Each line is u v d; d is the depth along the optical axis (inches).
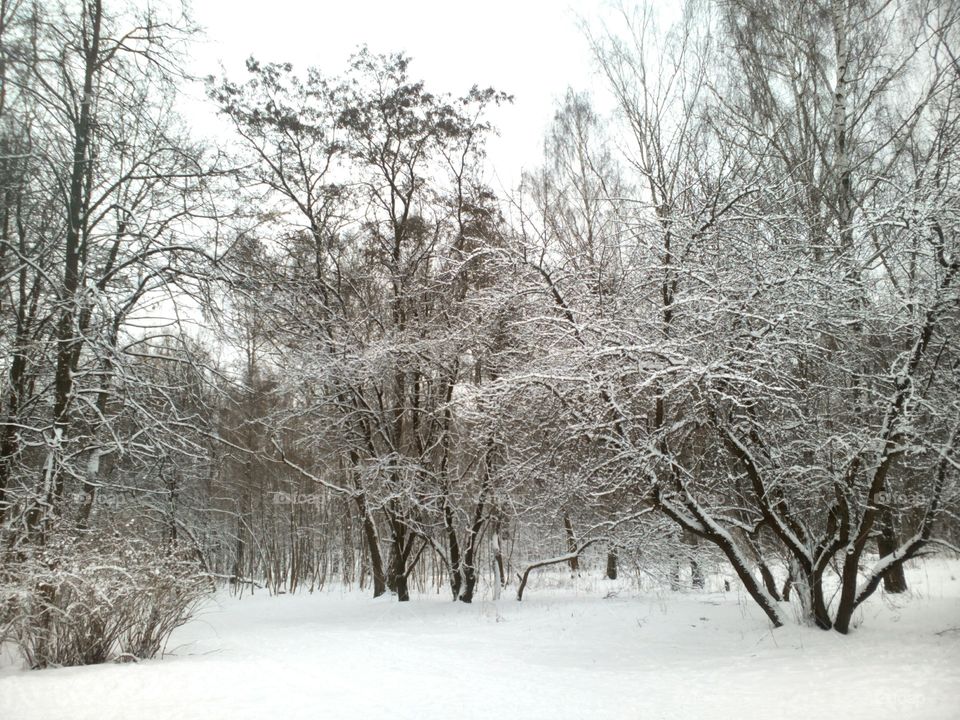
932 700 229.6
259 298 515.2
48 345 444.5
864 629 365.4
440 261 700.7
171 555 388.8
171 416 491.2
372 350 646.5
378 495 689.0
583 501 517.7
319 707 263.0
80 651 352.5
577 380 386.3
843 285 364.2
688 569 721.6
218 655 385.1
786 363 375.2
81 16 462.3
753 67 567.8
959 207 324.2
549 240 550.9
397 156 788.6
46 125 462.3
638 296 420.8
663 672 317.1
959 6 468.8
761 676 288.7
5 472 459.5
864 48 534.0
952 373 344.2
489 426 550.9
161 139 489.4
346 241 794.2
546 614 556.4
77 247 468.4
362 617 619.8
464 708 259.6
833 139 523.5
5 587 337.7
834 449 351.3
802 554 371.9
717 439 408.5
